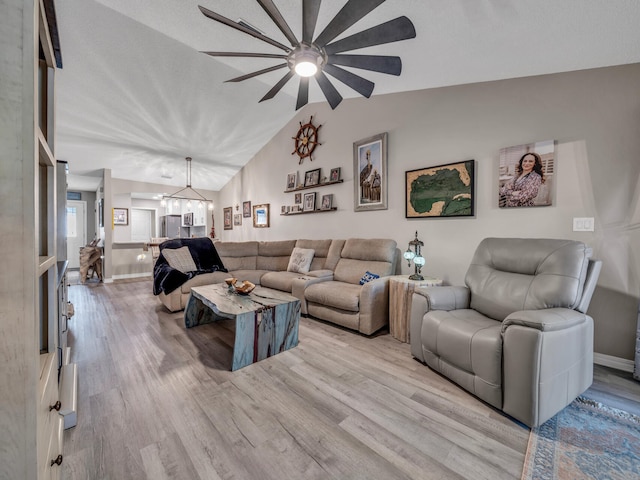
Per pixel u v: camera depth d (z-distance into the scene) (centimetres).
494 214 266
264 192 556
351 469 121
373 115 363
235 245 471
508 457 128
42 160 102
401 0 167
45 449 76
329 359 227
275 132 516
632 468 122
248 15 212
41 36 102
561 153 230
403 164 333
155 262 411
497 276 219
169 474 118
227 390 181
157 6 220
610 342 214
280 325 239
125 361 222
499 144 262
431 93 308
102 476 116
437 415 157
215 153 541
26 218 58
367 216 374
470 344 171
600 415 157
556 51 198
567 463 124
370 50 220
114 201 608
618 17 158
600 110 215
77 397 171
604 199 214
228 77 338
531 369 143
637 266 204
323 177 432
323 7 190
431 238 312
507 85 257
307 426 148
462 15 172
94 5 227
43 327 108
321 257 403
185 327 299
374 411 160
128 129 412
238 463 124
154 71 313
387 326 302
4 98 56
